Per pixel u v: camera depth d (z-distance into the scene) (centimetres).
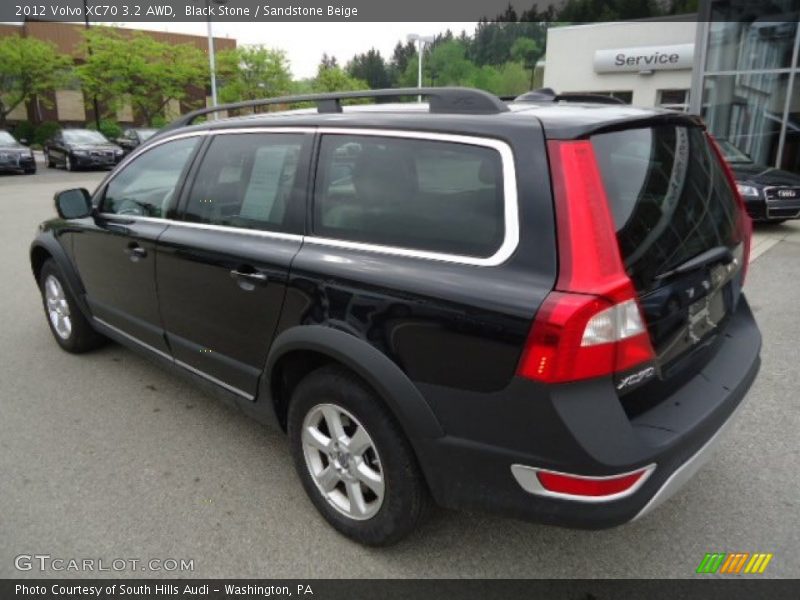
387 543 250
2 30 3769
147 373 438
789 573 245
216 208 311
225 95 3034
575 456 189
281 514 283
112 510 286
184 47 3312
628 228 201
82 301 431
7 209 1289
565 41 2286
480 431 206
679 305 219
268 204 283
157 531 272
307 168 269
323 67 3850
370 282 229
